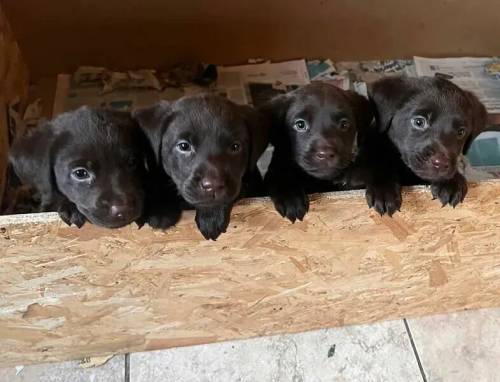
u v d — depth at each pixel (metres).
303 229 0.40
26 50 0.64
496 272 0.47
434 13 0.68
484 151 0.57
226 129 0.37
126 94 0.64
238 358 0.47
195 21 0.65
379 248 0.42
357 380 0.46
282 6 0.65
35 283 0.40
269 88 0.66
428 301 0.48
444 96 0.40
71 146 0.36
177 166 0.37
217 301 0.44
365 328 0.49
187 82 0.66
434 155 0.39
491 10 0.69
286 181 0.40
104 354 0.46
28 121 0.60
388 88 0.42
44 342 0.44
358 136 0.43
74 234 0.37
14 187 0.52
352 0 0.65
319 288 0.45
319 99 0.41
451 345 0.48
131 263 0.40
